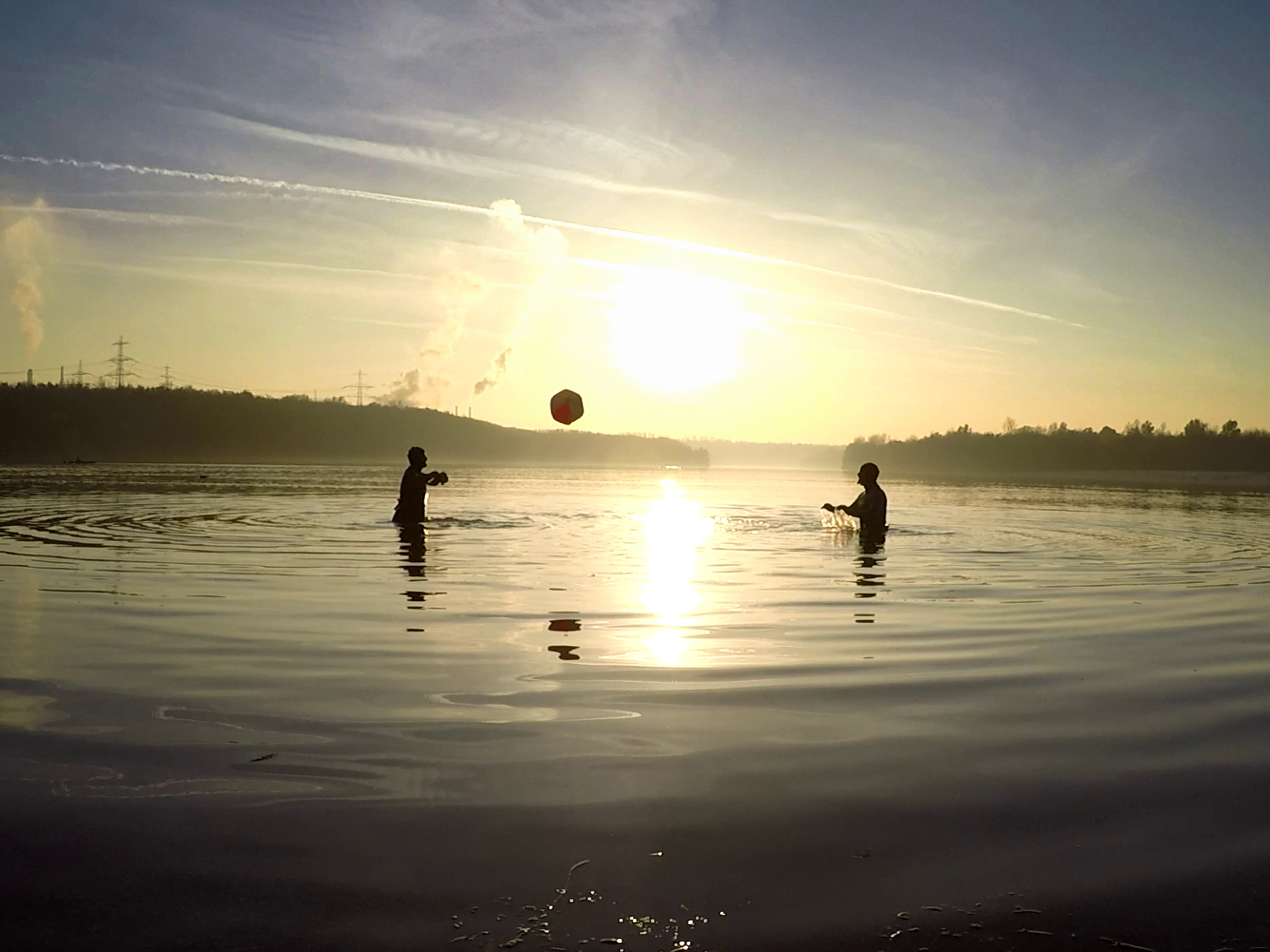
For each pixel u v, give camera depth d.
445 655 5.30
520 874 2.54
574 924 2.27
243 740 3.70
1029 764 3.53
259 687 4.54
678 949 2.16
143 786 3.17
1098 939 2.24
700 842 2.76
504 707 4.22
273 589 7.76
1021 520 17.44
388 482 30.17
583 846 2.72
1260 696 4.62
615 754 3.58
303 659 5.16
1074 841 2.82
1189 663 5.38
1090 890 2.50
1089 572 9.79
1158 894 2.48
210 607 6.82
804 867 2.61
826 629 6.31
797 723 4.06
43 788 3.14
